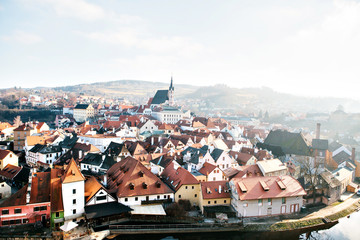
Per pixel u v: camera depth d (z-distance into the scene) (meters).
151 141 135.12
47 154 122.38
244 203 77.31
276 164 103.06
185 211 78.38
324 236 75.25
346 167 115.75
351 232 77.56
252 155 116.75
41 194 71.75
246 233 73.00
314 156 127.81
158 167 101.62
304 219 79.75
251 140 183.00
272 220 78.06
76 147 121.12
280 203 81.38
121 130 151.38
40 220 70.12
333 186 94.38
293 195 81.62
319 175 96.62
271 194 79.50
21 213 68.62
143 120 191.00
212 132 171.62
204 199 79.25
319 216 83.00
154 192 78.50
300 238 74.19
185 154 110.25
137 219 73.50
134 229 69.31
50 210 68.94
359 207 93.50
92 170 105.75
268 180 82.81
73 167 72.06
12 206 67.81
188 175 83.94
